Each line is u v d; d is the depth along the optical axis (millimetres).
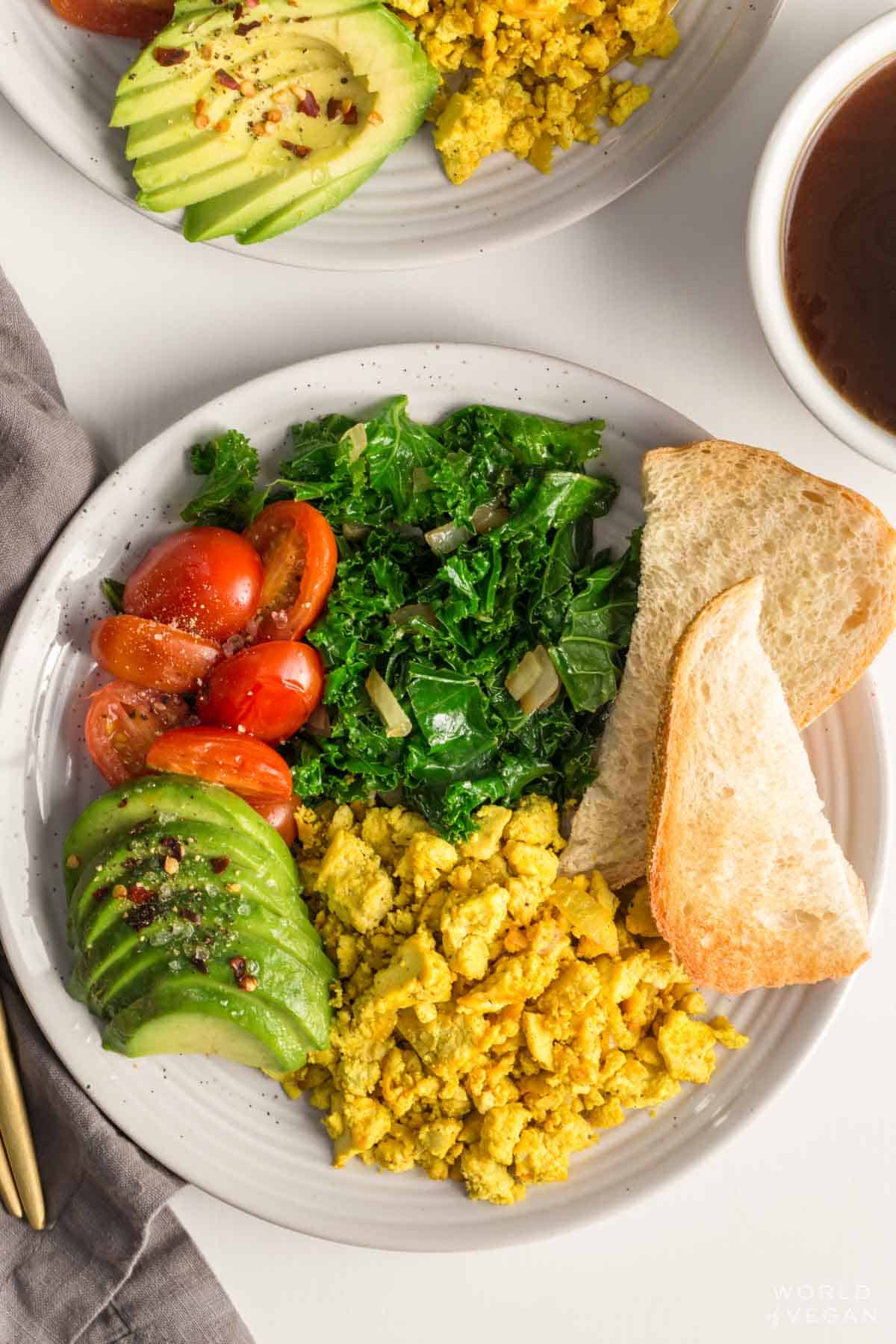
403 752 667
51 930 675
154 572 660
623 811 670
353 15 633
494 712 675
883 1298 718
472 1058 652
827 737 681
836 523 663
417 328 704
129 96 644
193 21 637
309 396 676
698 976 664
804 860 660
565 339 704
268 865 650
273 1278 711
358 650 666
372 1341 714
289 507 662
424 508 671
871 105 630
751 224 630
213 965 639
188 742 646
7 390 675
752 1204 719
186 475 677
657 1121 675
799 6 687
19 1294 682
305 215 659
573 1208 670
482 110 657
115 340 704
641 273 701
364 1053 659
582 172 674
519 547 673
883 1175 719
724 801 658
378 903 657
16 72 663
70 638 679
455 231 678
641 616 672
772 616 670
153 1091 675
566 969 657
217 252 701
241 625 666
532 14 643
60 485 677
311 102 647
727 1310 719
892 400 646
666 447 674
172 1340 688
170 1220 692
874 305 642
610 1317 718
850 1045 717
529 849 658
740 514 668
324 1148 675
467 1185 667
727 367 702
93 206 701
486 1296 718
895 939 715
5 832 672
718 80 667
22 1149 682
